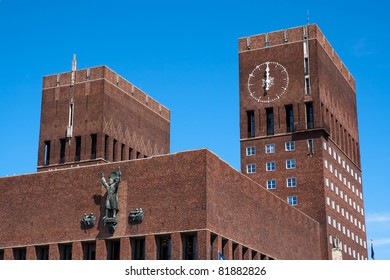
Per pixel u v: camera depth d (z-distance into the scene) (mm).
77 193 100125
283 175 140375
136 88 155250
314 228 132875
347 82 166625
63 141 144375
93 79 144250
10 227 104250
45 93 148250
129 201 95312
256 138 144750
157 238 92375
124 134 147500
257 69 148000
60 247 99812
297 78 143625
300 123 141000
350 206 153750
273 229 112562
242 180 103438
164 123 166500
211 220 90938
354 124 168250
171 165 94312
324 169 138875
